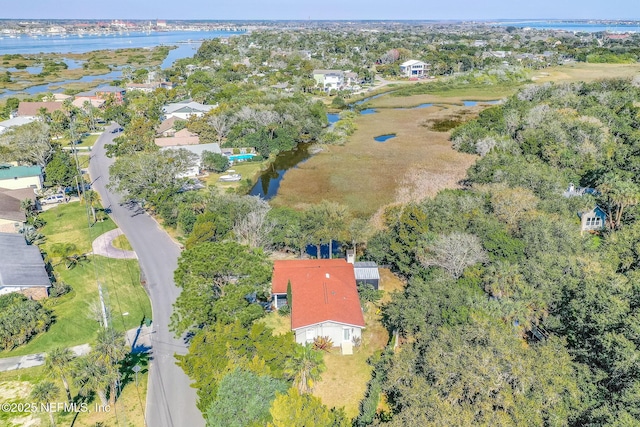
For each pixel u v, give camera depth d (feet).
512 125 320.70
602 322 98.73
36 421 108.99
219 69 652.07
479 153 308.81
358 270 161.68
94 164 309.63
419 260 154.81
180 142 322.14
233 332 108.17
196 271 129.18
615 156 239.71
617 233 152.15
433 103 501.15
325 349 132.16
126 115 411.13
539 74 629.10
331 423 87.40
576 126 272.92
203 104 460.96
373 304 152.97
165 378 123.03
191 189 253.85
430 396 88.94
